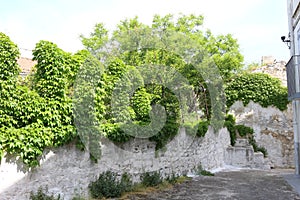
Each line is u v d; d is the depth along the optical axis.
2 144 5.00
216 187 8.27
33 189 5.51
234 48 17.92
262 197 6.94
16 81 5.62
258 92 15.59
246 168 13.33
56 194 5.93
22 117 5.55
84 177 6.61
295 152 10.86
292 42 10.94
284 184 8.66
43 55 6.14
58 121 5.99
